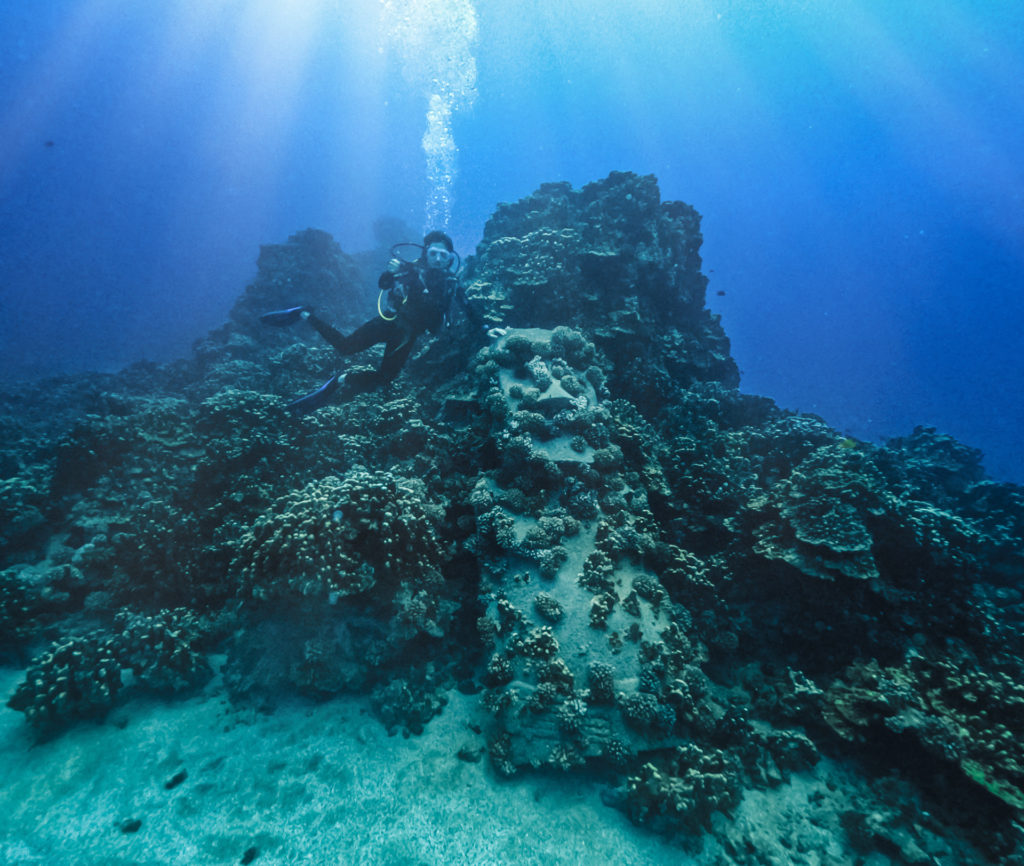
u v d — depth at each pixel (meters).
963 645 7.95
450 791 5.89
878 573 8.15
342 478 8.67
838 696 7.26
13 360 30.08
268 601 6.84
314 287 23.00
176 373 17.89
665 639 7.34
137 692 6.84
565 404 9.81
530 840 5.45
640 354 13.45
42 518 9.02
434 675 7.43
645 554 8.72
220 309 50.00
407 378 13.84
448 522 9.04
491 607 7.62
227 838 5.13
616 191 15.50
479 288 13.69
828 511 8.71
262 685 6.87
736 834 5.85
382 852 5.17
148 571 8.16
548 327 13.16
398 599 7.22
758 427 14.65
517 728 6.34
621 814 5.88
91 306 48.06
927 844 5.75
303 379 14.48
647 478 10.09
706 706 6.98
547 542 7.98
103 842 4.95
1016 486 13.37
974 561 8.58
